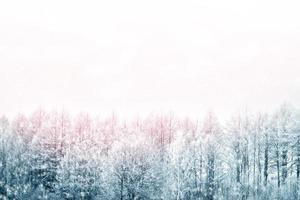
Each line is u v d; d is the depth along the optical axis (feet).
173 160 163.02
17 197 165.89
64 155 172.65
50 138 190.80
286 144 179.83
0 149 184.65
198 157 165.58
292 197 155.94
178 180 157.58
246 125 190.29
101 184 155.43
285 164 177.17
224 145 184.44
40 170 179.01
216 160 167.02
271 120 188.65
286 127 181.78
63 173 163.32
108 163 155.12
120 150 152.66
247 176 173.17
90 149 172.86
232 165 176.55
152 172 151.53
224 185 164.25
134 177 148.87
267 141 182.91
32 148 185.98
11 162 179.52
